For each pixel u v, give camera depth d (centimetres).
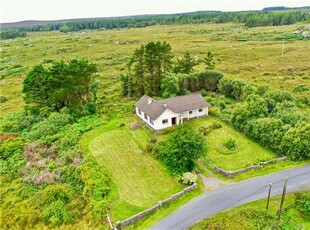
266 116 4512
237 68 9138
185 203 3145
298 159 3762
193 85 6488
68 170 3922
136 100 6253
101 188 3419
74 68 5625
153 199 3262
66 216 3166
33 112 5878
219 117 5159
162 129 4800
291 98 5181
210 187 3381
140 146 4416
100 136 4803
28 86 5725
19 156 4444
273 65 9338
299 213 2902
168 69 6638
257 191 3247
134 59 6688
